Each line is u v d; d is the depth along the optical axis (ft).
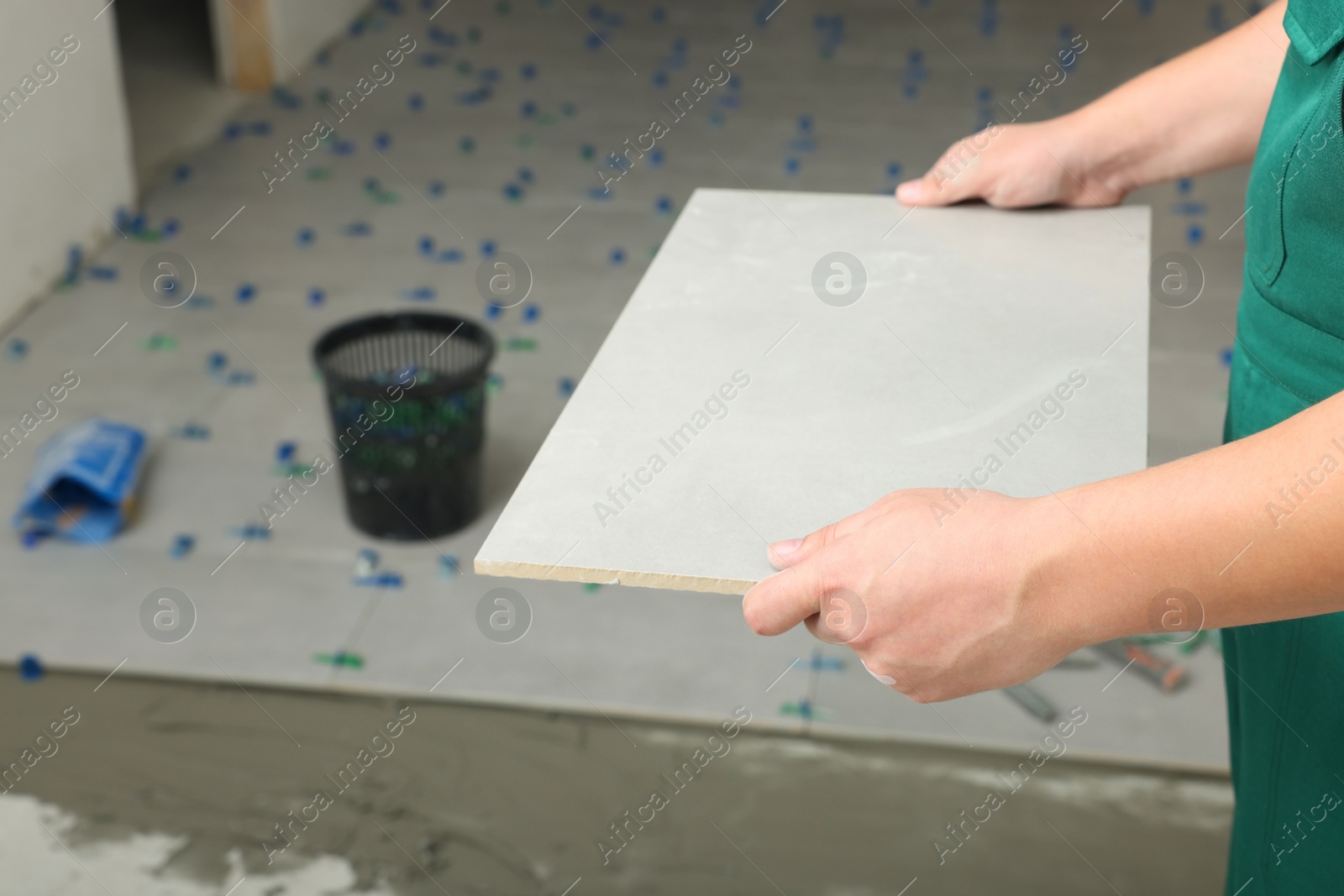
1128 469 2.56
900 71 17.49
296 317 10.45
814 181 13.52
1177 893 5.45
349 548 7.64
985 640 2.14
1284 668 2.78
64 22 10.61
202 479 8.25
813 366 3.00
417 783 6.00
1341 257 2.41
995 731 6.28
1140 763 6.09
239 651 6.77
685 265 3.61
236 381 9.44
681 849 5.66
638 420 2.78
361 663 6.71
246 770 6.04
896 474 2.57
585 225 12.44
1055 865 5.59
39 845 5.60
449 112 15.53
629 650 6.86
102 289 10.80
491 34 18.93
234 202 12.69
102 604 7.09
